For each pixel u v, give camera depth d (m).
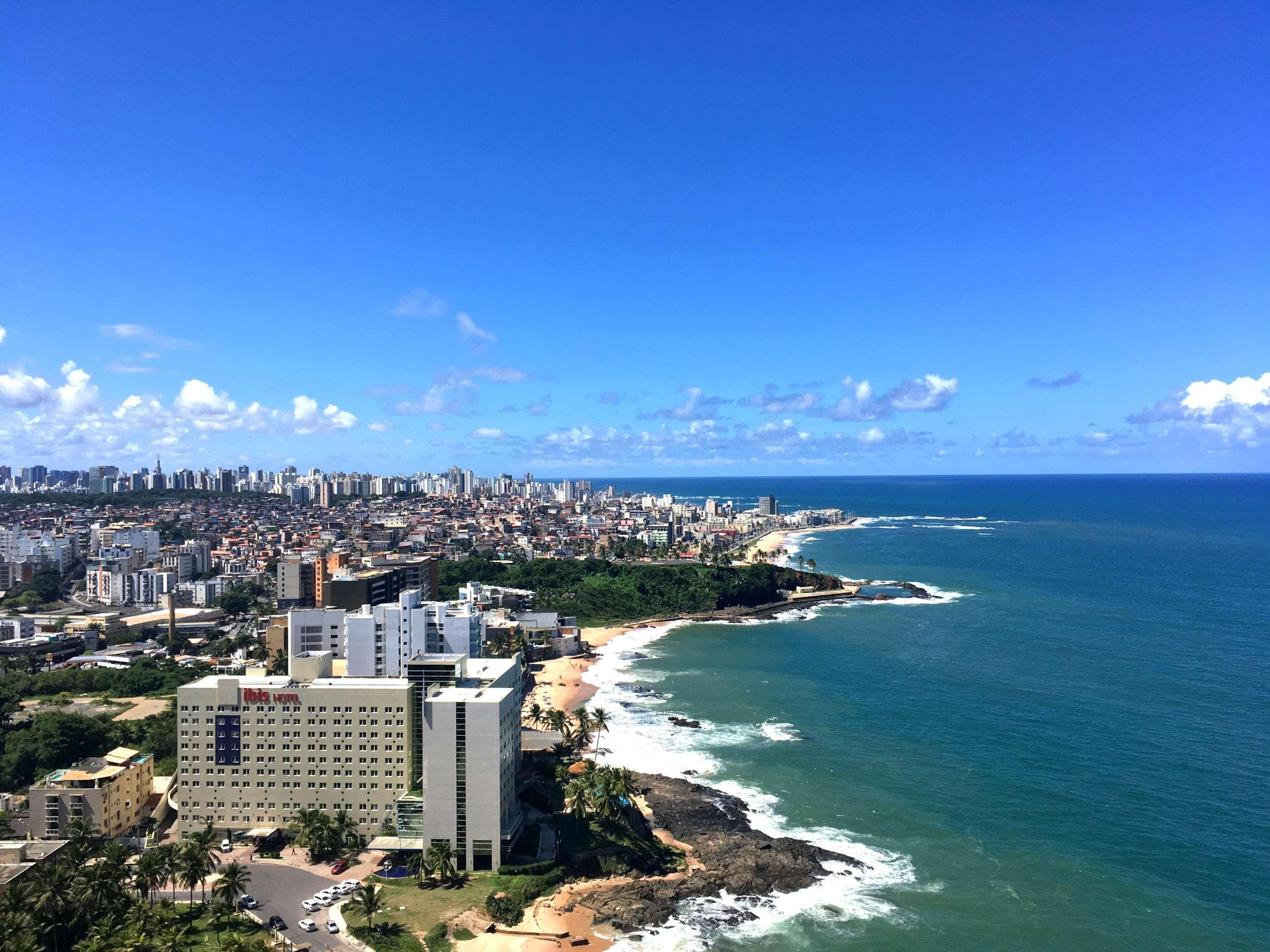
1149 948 134.00
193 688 167.00
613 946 134.00
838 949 134.25
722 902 148.12
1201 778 198.12
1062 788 194.25
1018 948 134.12
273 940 125.88
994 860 162.38
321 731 165.25
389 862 154.62
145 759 178.12
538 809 179.25
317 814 157.62
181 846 144.00
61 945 122.69
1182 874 156.12
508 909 138.50
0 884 127.69
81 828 150.88
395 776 164.25
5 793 188.00
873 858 163.88
